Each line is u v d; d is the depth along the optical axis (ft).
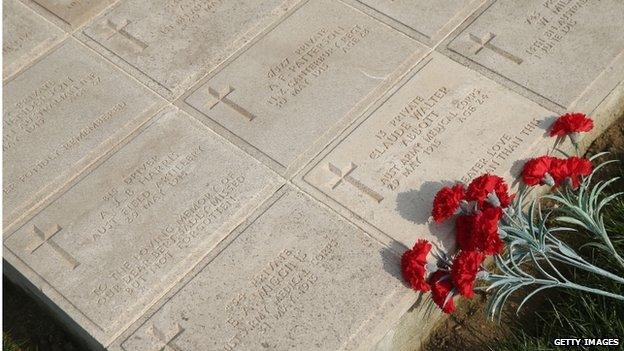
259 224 6.72
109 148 7.21
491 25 7.60
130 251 6.67
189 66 7.61
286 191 6.88
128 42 7.82
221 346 6.24
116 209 6.88
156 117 7.35
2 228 6.88
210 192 6.90
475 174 6.79
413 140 7.00
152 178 7.00
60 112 7.43
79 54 7.79
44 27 7.98
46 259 6.70
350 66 7.47
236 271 6.53
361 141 7.04
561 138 7.04
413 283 6.31
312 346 6.20
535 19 7.60
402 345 6.59
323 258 6.53
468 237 6.46
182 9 7.98
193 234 6.70
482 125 7.03
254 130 7.20
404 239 6.57
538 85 7.21
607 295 6.28
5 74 7.71
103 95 7.50
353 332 6.23
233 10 7.92
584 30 7.48
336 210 6.75
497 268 6.95
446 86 7.28
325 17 7.80
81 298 6.50
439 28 7.64
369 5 7.85
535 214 7.13
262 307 6.37
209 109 7.36
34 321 6.93
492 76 7.31
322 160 6.98
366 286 6.39
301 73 7.47
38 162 7.17
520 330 6.59
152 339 6.33
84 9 8.04
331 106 7.25
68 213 6.89
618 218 6.91
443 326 6.80
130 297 6.48
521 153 6.87
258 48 7.66
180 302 6.44
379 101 7.25
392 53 7.52
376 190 6.79
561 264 6.89
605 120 7.45
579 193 6.61
